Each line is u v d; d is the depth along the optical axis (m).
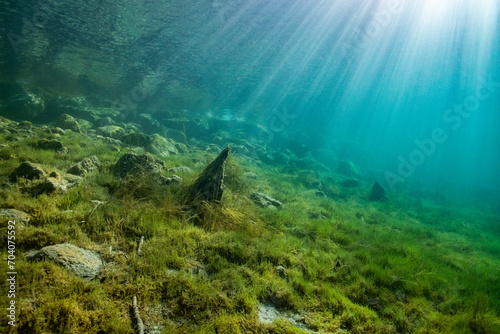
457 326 3.94
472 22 16.80
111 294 3.17
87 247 3.90
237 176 8.95
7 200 4.38
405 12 16.47
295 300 3.87
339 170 23.98
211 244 4.67
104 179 6.59
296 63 22.56
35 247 3.63
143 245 4.26
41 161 7.09
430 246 7.91
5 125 11.08
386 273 5.00
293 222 7.32
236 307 3.46
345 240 6.81
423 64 23.06
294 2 15.20
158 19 15.77
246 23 16.56
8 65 18.45
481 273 6.03
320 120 35.72
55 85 21.08
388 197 15.30
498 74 22.38
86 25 15.85
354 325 3.63
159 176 7.60
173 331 2.84
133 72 22.17
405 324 3.89
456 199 18.91
